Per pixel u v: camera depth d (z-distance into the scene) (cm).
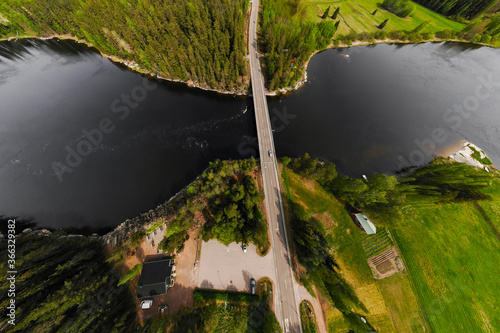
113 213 7731
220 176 7519
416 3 19575
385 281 6538
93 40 12075
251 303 5981
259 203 7638
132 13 11881
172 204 7669
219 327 5550
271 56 11381
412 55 15812
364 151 10256
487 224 7762
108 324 5219
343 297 5297
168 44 10369
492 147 11000
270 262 6644
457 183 7819
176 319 5750
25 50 13775
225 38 10744
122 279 5638
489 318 6175
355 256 6894
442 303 6297
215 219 6394
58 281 5369
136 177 8612
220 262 6594
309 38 12088
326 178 7844
